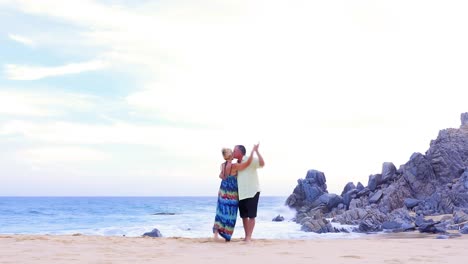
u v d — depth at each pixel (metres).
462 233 23.45
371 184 44.28
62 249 7.46
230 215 9.60
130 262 6.05
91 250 7.41
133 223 43.56
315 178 48.81
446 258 6.77
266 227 32.19
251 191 9.59
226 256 6.89
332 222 34.56
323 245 8.79
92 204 124.62
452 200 35.91
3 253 6.83
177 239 10.01
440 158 42.22
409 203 39.03
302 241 9.87
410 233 25.42
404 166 43.16
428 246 8.62
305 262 6.25
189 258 6.59
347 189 48.66
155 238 10.15
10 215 63.28
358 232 28.31
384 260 6.49
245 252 7.46
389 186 42.47
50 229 38.78
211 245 8.70
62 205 113.06
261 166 9.66
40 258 6.32
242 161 9.80
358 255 7.08
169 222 43.31
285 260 6.45
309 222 29.34
